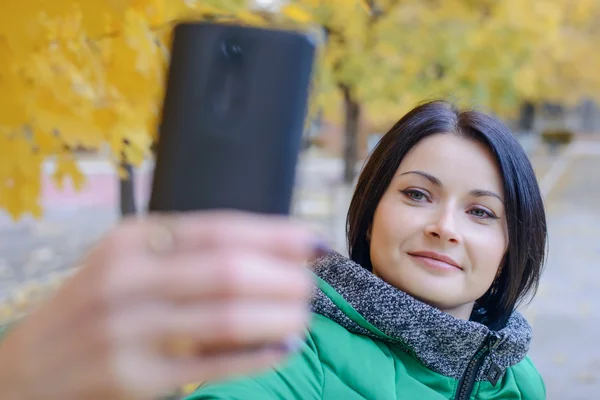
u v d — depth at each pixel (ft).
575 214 45.06
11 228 37.27
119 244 1.45
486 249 4.94
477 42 21.75
